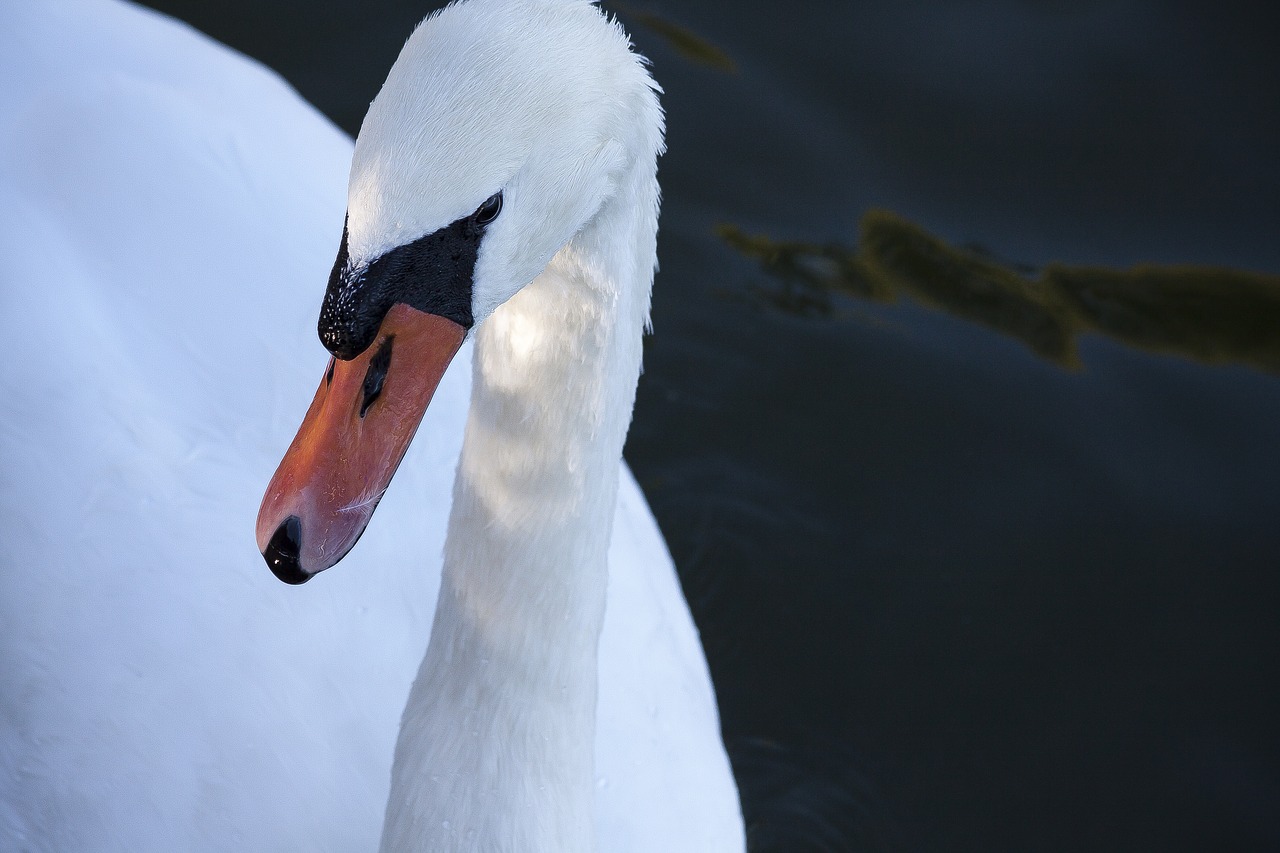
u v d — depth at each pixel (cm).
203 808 750
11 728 779
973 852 970
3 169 925
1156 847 969
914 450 1135
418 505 856
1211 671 1044
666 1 1326
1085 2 1365
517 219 500
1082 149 1275
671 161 1244
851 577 1087
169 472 829
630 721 848
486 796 636
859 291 1199
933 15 1349
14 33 984
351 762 770
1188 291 1208
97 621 792
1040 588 1080
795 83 1293
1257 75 1331
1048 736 1015
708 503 1114
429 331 508
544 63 484
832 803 989
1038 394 1157
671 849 824
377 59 1266
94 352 854
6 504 815
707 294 1191
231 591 804
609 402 586
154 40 1031
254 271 914
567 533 602
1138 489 1114
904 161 1260
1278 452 1134
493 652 621
